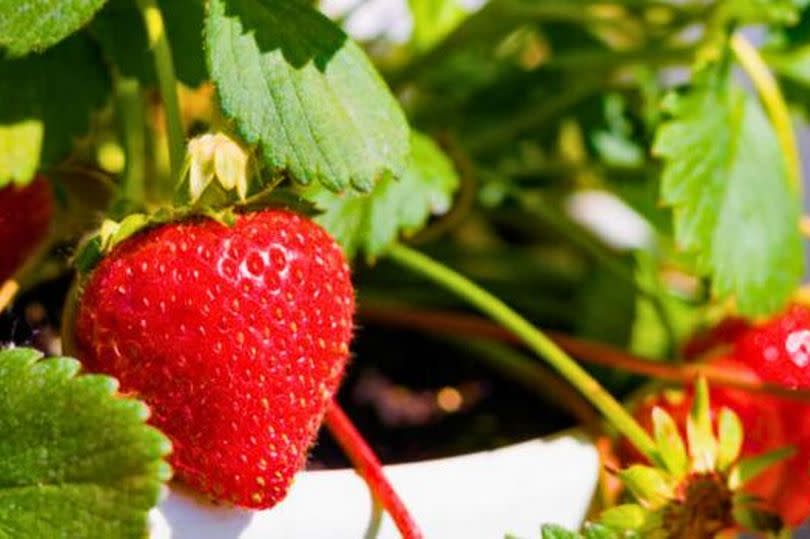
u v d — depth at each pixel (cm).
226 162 27
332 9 42
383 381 35
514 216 41
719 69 35
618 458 32
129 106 31
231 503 27
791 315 35
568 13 39
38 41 26
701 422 30
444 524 29
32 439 25
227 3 28
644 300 38
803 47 39
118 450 25
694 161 34
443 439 33
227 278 27
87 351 27
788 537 30
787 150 36
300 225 28
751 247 34
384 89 28
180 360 27
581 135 42
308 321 27
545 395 35
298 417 27
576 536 28
